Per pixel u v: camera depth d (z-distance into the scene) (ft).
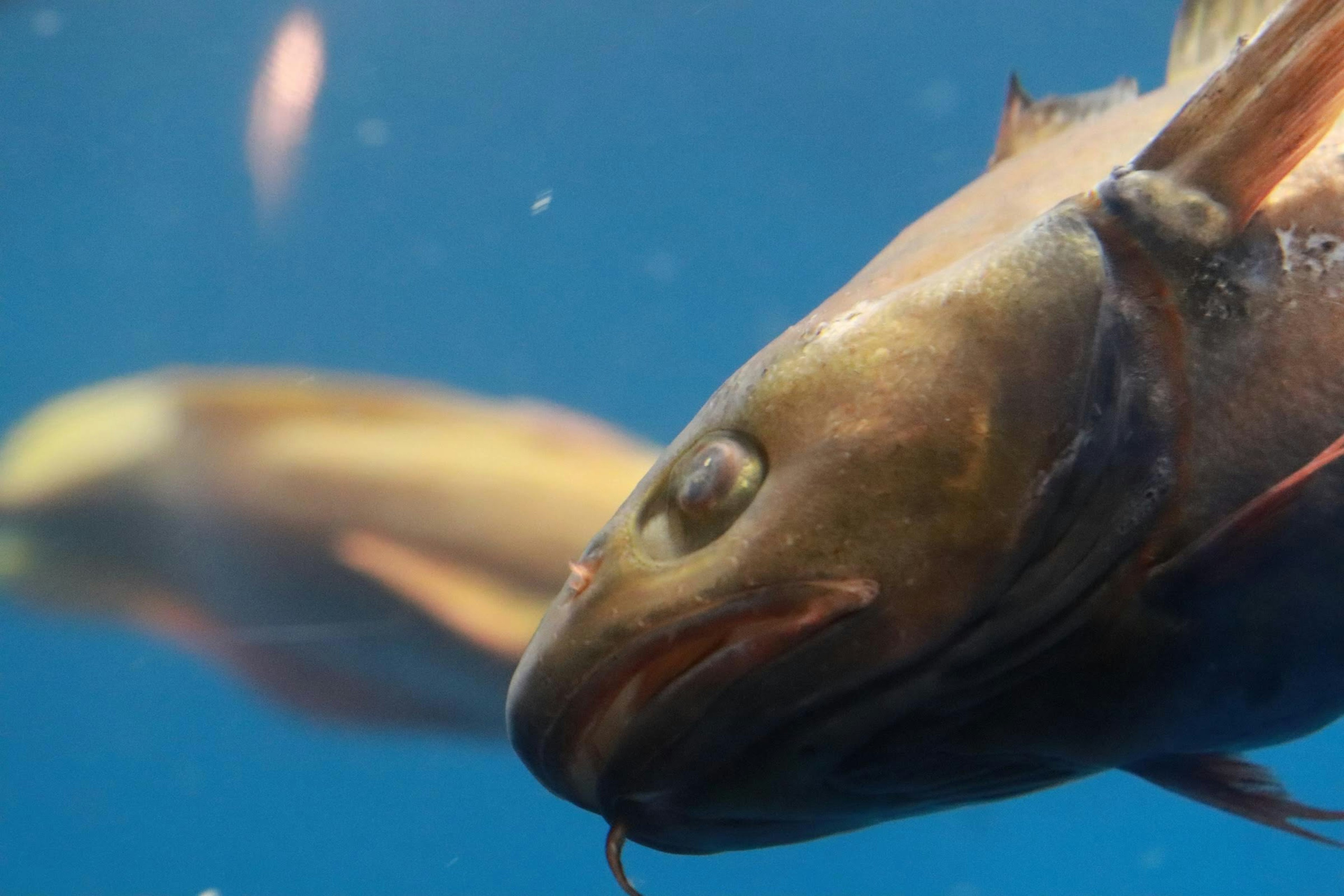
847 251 6.48
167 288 6.56
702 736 1.60
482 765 6.50
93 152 6.51
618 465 4.75
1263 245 1.64
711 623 1.57
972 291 1.61
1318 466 1.60
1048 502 1.58
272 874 6.40
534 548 4.57
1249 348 1.63
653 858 6.56
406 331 6.58
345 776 6.46
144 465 4.78
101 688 6.33
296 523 4.60
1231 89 1.60
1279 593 1.62
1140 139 1.81
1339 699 1.69
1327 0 1.56
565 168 6.60
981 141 6.25
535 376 6.53
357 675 4.88
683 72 6.39
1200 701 1.66
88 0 6.17
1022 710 1.65
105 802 6.39
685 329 6.64
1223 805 1.77
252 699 5.35
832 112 6.32
